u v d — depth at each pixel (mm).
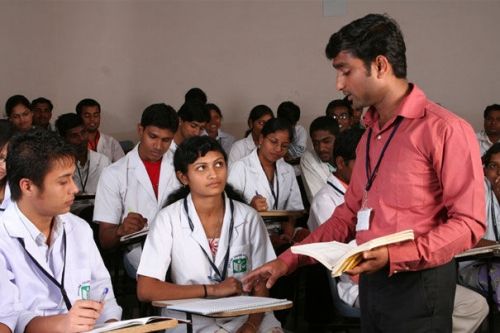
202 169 2742
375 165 2018
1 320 2061
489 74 6621
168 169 3801
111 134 7027
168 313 2721
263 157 4094
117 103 7023
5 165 2322
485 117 5836
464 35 6645
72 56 6902
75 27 6902
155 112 3725
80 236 2369
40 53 6773
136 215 3453
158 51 7051
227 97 7066
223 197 2873
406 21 6734
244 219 2852
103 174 3762
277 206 4113
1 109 6586
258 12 7000
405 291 1966
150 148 3732
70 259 2311
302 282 3834
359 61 1932
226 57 7055
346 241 2268
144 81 7051
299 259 2275
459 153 1861
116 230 3643
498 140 5820
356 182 2152
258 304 2309
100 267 2428
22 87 6695
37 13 6754
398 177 1940
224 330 2705
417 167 1918
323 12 6906
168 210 2803
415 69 6734
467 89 6660
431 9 6688
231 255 2809
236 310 2225
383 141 1999
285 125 4051
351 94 1991
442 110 1920
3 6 6590
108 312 2371
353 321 3264
